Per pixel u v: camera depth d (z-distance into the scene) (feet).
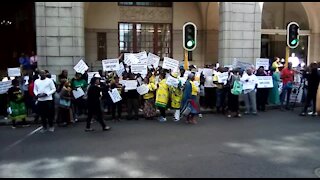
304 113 45.50
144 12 73.26
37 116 41.32
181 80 42.75
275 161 25.98
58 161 26.37
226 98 46.68
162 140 32.50
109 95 42.65
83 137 34.17
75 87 42.22
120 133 35.76
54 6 50.83
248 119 43.14
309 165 25.07
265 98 48.91
